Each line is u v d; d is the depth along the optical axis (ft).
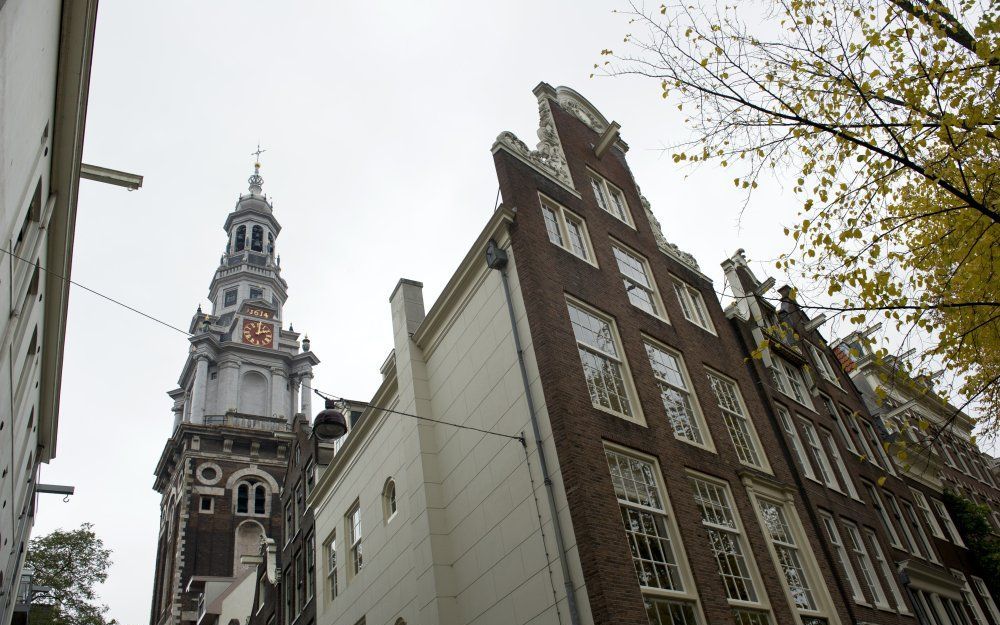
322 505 88.74
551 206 63.21
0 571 52.49
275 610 100.78
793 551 60.23
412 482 59.21
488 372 55.36
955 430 131.75
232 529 213.05
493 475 51.67
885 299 31.09
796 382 85.51
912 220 30.83
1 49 24.52
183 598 194.49
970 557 100.78
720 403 65.57
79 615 133.80
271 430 236.43
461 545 53.42
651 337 61.82
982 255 32.17
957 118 28.40
